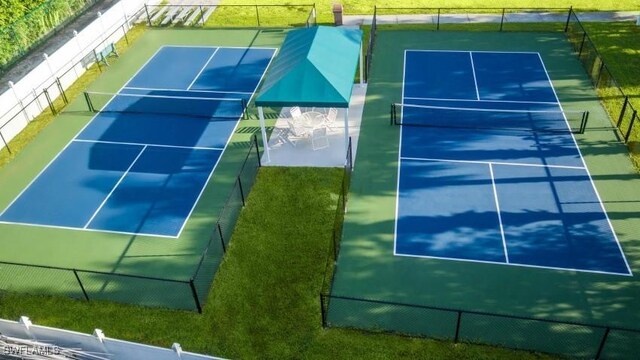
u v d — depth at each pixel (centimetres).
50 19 2888
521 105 2138
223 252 1520
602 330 1273
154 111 2219
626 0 3059
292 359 1238
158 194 1777
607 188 1700
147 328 1324
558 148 1884
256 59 2606
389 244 1548
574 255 1478
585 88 2223
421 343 1256
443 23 2891
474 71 2406
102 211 1720
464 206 1664
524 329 1282
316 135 1991
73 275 1488
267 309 1361
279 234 1583
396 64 2503
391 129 2034
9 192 1825
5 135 2091
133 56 2698
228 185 1800
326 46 1923
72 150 2016
